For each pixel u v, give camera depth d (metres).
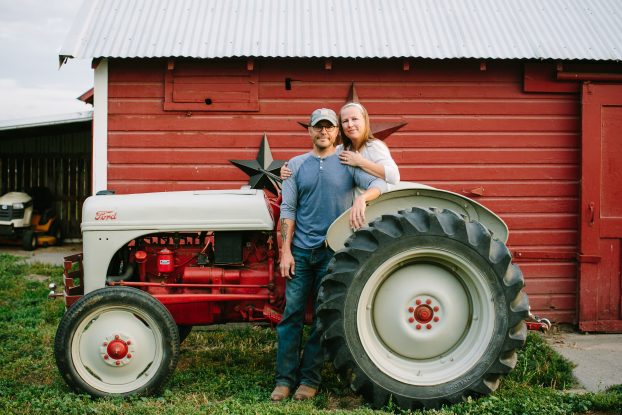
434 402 4.02
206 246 4.65
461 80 6.36
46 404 3.98
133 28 6.28
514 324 4.05
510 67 6.36
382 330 4.15
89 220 4.53
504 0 6.98
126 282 4.55
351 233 4.21
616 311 6.32
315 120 4.14
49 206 14.24
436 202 4.39
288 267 4.21
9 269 9.88
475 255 4.02
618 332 6.29
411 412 4.02
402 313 4.13
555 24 6.54
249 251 4.70
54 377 4.72
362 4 6.89
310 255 4.25
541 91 6.35
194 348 5.50
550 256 6.38
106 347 4.22
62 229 14.70
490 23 6.54
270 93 6.29
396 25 6.48
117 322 4.26
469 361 4.07
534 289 6.39
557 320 6.42
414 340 4.12
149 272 4.71
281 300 4.63
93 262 4.54
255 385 4.49
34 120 12.58
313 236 4.25
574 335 6.21
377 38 6.23
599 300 6.31
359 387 4.04
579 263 6.31
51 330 6.04
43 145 14.72
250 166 6.11
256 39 6.17
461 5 6.88
